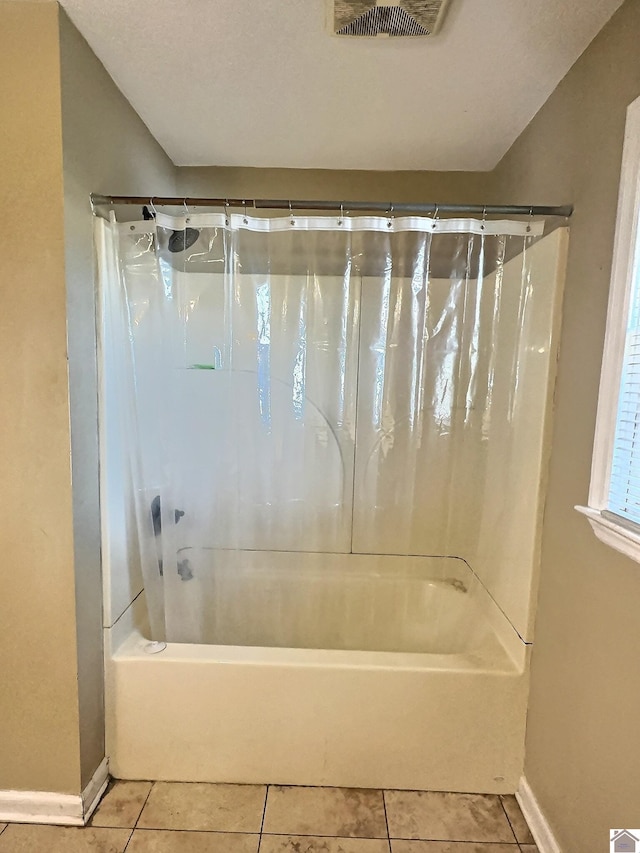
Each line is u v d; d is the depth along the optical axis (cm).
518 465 170
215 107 174
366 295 194
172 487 182
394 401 205
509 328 177
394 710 161
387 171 223
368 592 221
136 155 179
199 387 187
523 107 169
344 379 204
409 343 197
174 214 161
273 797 160
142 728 163
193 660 161
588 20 127
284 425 203
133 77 157
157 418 175
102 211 151
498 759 163
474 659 167
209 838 146
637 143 112
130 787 163
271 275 189
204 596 197
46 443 139
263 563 217
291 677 160
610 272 123
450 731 162
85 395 146
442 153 205
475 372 195
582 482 133
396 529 220
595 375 129
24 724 149
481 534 203
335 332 198
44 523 142
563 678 140
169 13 129
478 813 157
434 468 212
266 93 165
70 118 134
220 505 198
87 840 145
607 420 121
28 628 146
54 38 127
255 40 139
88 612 152
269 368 196
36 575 144
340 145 200
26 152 131
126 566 173
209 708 162
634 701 109
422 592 219
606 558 121
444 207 157
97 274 151
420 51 141
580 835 128
